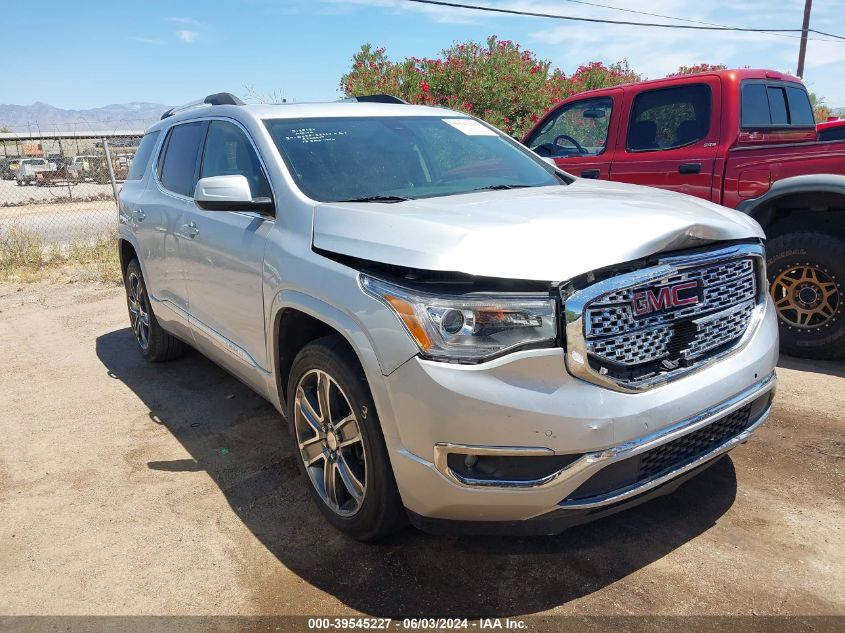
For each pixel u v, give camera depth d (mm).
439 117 4152
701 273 2639
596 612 2459
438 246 2455
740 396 2711
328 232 2877
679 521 2988
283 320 3148
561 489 2332
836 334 4594
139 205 5008
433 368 2334
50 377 5398
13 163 21141
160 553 2979
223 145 3934
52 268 10281
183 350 5523
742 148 4980
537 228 2506
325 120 3730
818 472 3334
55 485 3637
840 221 4648
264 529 3129
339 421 2883
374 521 2754
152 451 3996
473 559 2809
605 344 2375
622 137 5914
